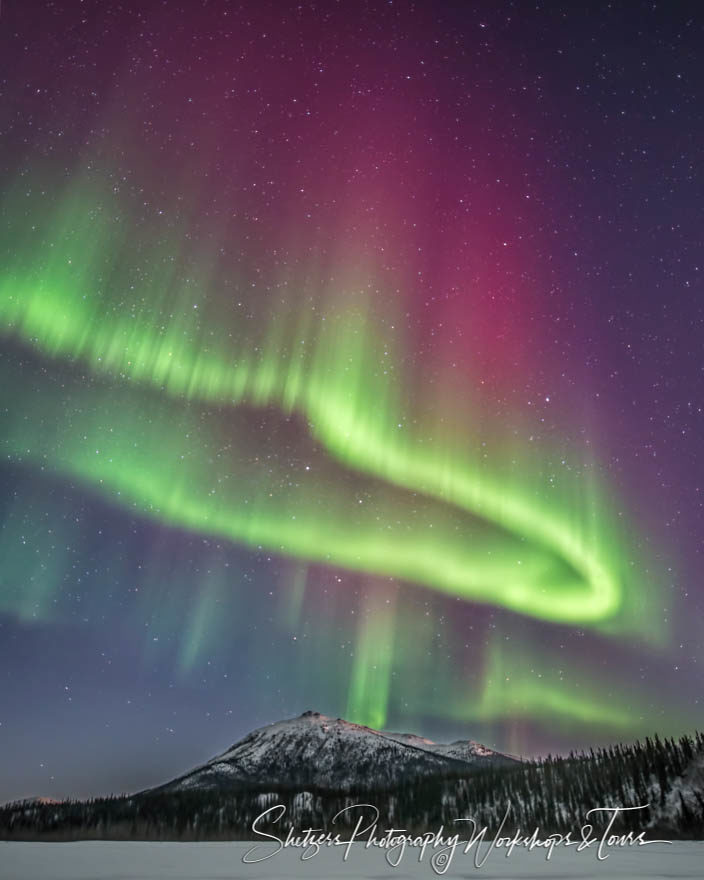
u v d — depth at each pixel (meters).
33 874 44.16
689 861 53.22
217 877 41.41
